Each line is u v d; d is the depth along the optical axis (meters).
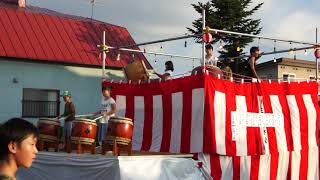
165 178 8.94
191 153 9.82
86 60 19.16
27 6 22.58
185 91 10.11
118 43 20.80
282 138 10.79
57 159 9.36
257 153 10.30
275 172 10.64
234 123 9.98
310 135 11.33
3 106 17.17
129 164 8.48
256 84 10.52
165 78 11.33
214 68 10.19
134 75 11.77
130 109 11.44
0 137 3.22
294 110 11.06
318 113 11.48
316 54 12.76
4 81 17.23
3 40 17.67
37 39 18.61
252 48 11.41
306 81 11.44
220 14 27.00
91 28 20.88
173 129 10.34
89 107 19.31
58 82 18.53
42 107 18.19
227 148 9.80
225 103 9.88
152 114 10.90
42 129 9.90
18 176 9.89
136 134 11.19
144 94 11.16
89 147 9.62
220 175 9.73
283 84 11.00
